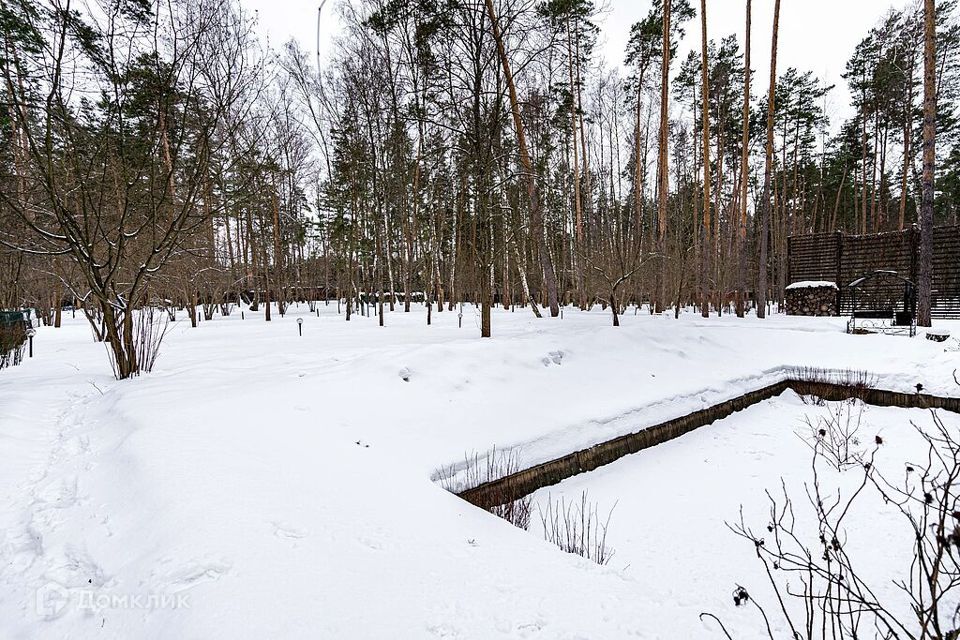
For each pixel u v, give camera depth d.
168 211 8.31
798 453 5.84
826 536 3.80
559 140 23.66
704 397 7.32
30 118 6.08
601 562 3.36
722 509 4.39
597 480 5.00
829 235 18.42
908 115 23.12
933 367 8.08
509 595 2.24
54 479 3.31
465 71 8.83
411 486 3.54
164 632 1.77
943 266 15.33
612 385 7.07
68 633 1.84
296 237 28.23
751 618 2.65
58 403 5.43
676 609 2.36
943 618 2.63
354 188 19.80
